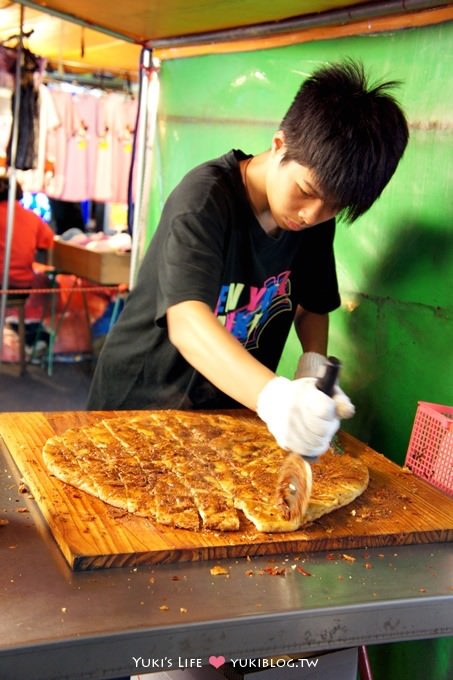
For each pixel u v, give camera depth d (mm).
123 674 1064
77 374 5922
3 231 5430
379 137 1496
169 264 1693
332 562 1339
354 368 2266
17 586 1154
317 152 1487
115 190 6496
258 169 1838
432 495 1630
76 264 6043
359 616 1194
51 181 6188
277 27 2439
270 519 1374
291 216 1651
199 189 1785
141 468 1560
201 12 2443
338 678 1532
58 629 1047
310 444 1331
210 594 1185
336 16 2178
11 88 5141
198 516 1378
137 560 1247
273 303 2131
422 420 1755
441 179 1927
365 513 1503
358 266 2240
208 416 1954
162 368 2096
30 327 6223
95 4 2615
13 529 1340
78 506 1396
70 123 6180
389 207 2107
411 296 2029
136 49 5102
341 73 1560
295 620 1151
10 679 1000
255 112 2686
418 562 1369
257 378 1474
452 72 1886
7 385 5496
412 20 1986
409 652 1979
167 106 3287
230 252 1898
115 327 2178
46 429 1804
